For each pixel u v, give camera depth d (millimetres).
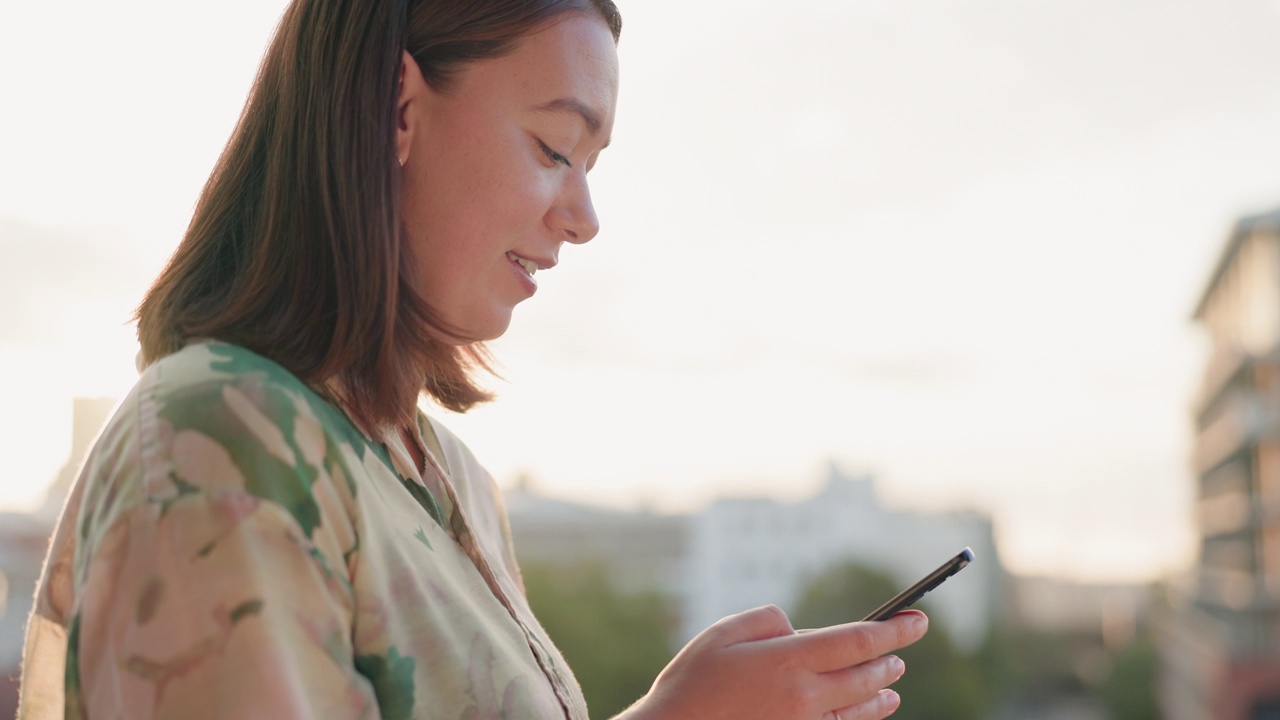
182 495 684
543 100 901
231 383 731
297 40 875
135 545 679
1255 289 29922
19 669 857
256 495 695
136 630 665
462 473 1116
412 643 772
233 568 672
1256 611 29594
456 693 782
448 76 887
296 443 730
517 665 824
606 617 38188
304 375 791
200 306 816
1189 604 44031
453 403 1136
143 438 708
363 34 846
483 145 893
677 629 54844
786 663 862
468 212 898
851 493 67250
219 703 650
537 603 37281
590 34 927
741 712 846
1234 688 29078
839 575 45781
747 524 61438
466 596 828
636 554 63656
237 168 893
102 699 673
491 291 931
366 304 808
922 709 39719
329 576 717
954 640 43562
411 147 897
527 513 62781
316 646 696
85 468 835
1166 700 51656
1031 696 74438
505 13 885
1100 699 55500
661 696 861
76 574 730
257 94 911
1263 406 29828
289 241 823
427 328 906
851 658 877
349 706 708
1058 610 87750
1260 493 30203
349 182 821
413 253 901
